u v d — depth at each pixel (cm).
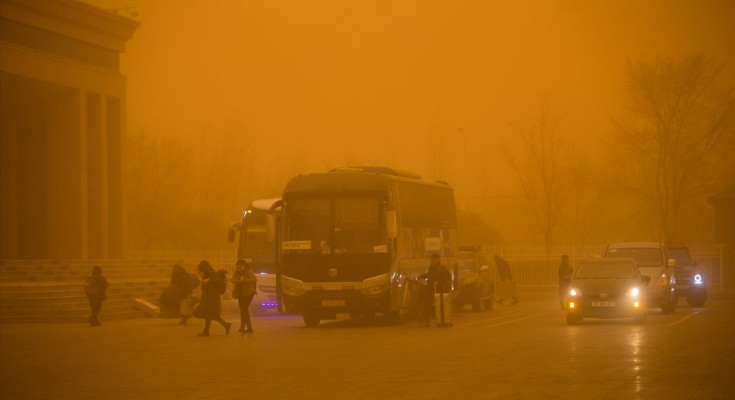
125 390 1502
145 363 1922
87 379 1681
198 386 1510
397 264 2889
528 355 1867
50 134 5553
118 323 3378
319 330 2781
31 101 5619
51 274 4438
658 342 2097
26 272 4350
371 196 2847
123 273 4800
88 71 5581
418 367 1702
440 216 3472
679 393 1299
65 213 5534
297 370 1695
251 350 2133
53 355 2170
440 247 3438
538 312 3662
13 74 5047
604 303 2700
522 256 5725
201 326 3153
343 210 2850
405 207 3047
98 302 3259
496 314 3538
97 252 5641
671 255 3769
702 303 3725
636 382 1420
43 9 5238
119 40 5859
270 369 1720
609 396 1280
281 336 2558
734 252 5412
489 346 2095
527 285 5700
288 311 2864
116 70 5878
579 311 2716
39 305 3531
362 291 2806
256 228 3866
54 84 5331
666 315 3144
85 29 5575
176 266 3772
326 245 2841
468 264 3788
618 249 3303
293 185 2905
